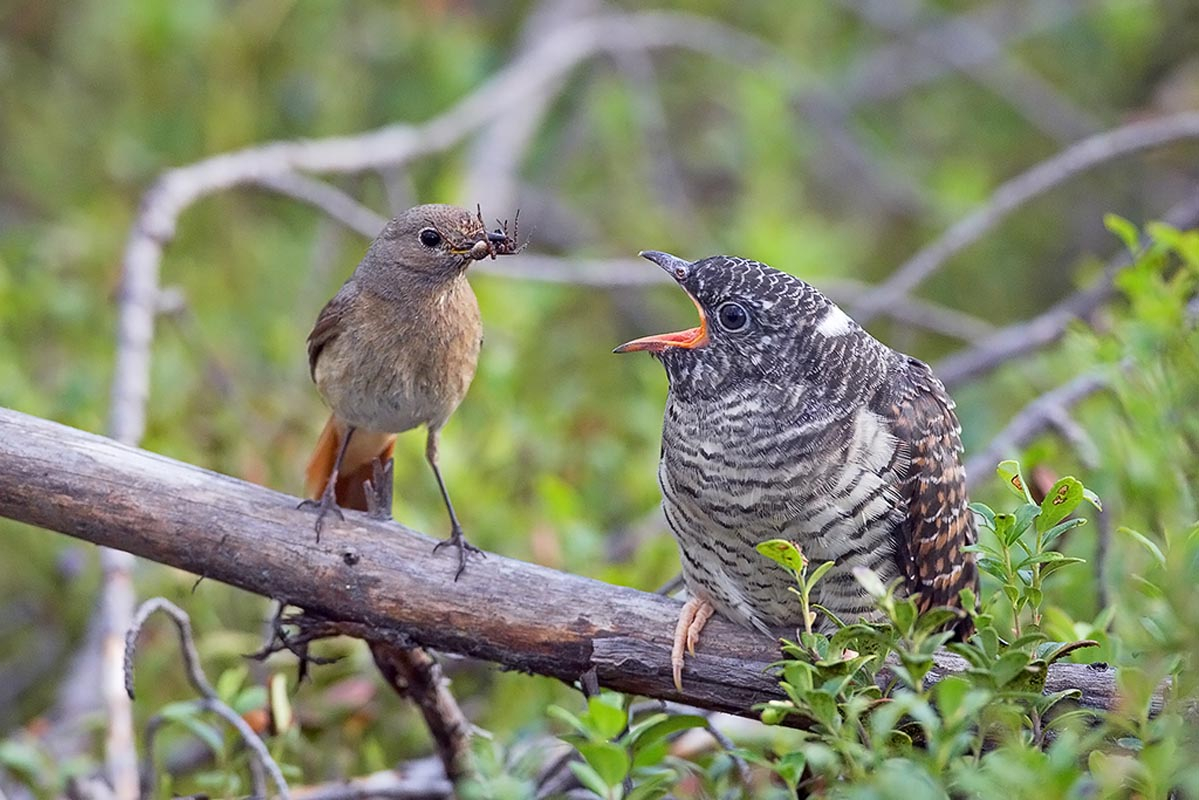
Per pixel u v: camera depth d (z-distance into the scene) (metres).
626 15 18.73
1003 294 16.41
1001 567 6.68
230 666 10.12
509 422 11.05
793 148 15.48
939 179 16.80
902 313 13.73
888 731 5.91
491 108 15.68
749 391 8.13
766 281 8.31
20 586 12.20
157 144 14.79
